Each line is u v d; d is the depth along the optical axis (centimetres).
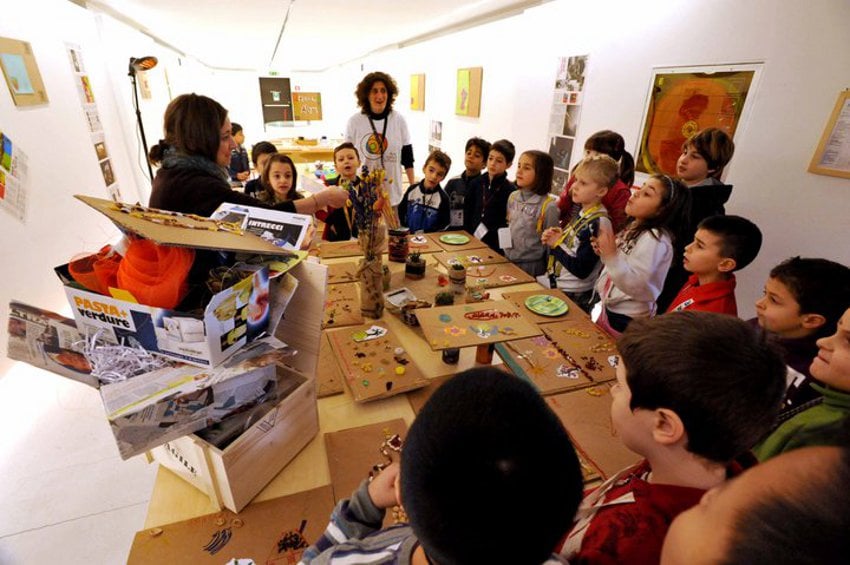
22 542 146
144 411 64
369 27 554
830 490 21
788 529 21
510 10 426
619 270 147
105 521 154
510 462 29
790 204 200
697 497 47
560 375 113
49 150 289
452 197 289
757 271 218
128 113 455
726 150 191
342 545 47
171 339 71
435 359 125
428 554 36
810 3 183
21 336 73
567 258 184
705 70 234
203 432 75
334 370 117
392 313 149
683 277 193
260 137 1197
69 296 74
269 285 85
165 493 81
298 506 79
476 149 275
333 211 249
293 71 1233
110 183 395
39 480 169
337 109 1217
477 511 29
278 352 79
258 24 518
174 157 128
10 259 235
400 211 292
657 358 49
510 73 436
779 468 24
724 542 24
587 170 174
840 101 176
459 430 30
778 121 201
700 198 189
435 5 408
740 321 51
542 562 33
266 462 81
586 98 330
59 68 318
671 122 260
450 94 580
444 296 149
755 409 45
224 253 83
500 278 179
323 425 100
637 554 44
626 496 52
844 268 96
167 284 70
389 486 54
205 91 1030
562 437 33
